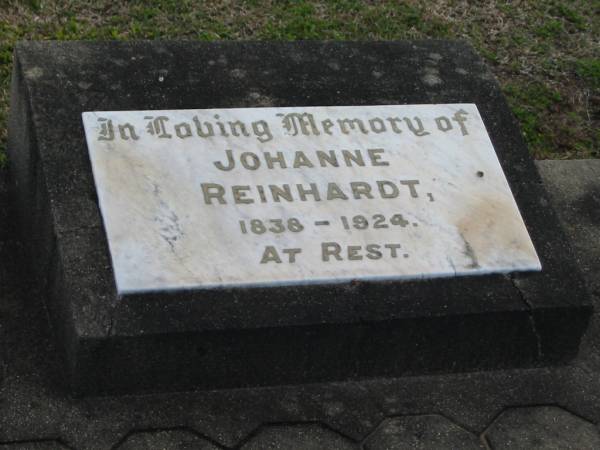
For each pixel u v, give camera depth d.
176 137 1.53
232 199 1.48
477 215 1.54
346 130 1.58
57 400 1.42
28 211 1.57
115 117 1.54
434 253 1.49
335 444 1.42
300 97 1.62
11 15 2.02
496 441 1.45
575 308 1.50
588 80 2.11
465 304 1.47
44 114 1.54
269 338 1.42
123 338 1.38
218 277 1.43
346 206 1.51
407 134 1.60
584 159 1.91
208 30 2.05
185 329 1.39
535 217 1.57
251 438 1.41
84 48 1.64
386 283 1.47
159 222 1.45
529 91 2.06
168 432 1.41
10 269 1.57
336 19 2.12
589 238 1.74
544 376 1.53
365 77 1.67
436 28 2.15
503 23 2.20
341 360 1.47
